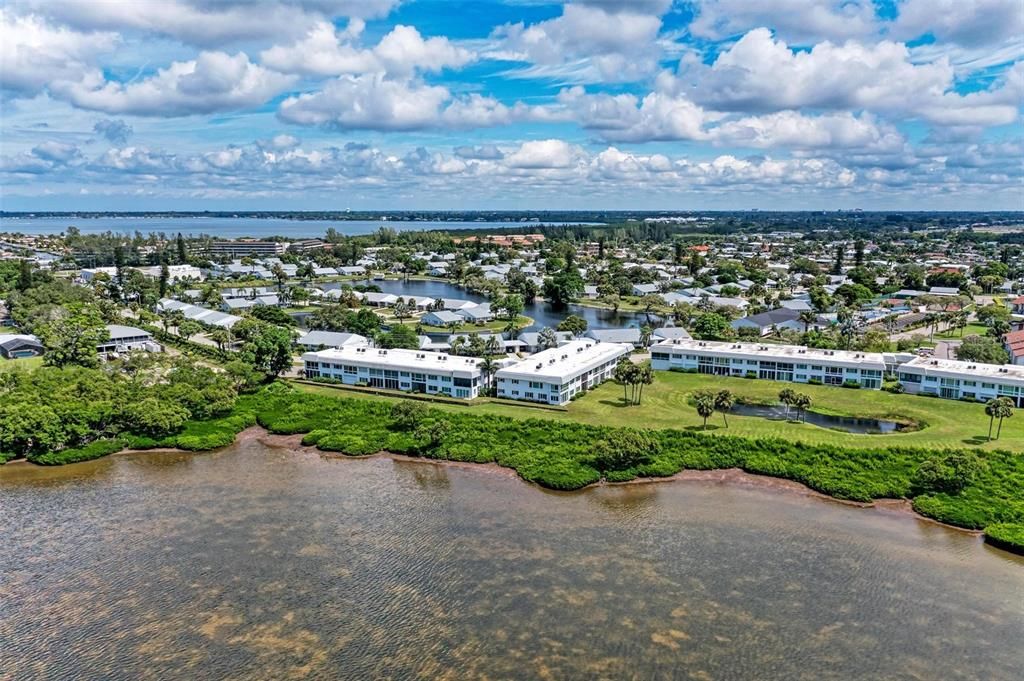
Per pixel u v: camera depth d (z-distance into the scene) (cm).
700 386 15750
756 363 16488
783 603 7444
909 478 10225
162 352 18062
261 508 9775
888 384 15762
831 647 6744
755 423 12781
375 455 11869
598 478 10631
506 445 11794
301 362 18338
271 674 6397
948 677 6341
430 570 8088
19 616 7244
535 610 7312
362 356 16500
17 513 9575
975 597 7562
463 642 6812
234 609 7350
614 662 6525
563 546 8656
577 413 13500
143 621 7162
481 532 9031
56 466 11262
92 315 19412
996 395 14162
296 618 7200
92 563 8269
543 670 6419
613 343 18725
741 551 8538
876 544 8706
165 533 9006
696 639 6850
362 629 7019
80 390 12750
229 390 13912
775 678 6322
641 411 13650
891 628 7031
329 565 8206
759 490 10325
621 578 7919
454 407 13975
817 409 14075
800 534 8969
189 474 11031
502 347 19775
